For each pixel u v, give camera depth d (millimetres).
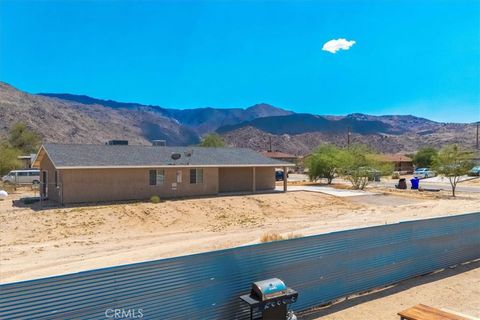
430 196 35406
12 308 5008
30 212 21844
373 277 9562
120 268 5852
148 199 27266
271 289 6793
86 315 5520
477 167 60031
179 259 6422
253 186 33344
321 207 29219
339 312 8242
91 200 25469
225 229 20828
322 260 8461
